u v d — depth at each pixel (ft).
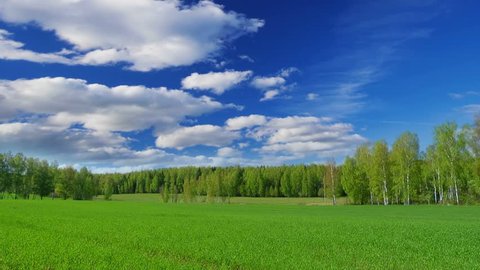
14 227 112.98
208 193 449.06
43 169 499.92
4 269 57.88
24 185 491.72
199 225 132.26
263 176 568.41
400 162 323.98
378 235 106.01
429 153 315.37
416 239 98.32
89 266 59.21
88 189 524.93
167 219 159.33
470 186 288.71
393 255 73.92
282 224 139.33
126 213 196.65
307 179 528.63
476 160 280.92
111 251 71.97
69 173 517.14
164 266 59.21
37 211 194.70
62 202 327.88
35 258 64.49
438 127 298.97
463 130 290.15
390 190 344.90
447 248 83.41
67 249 73.15
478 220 164.86
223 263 63.46
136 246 82.07
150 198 590.55
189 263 64.08
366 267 62.18
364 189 361.71
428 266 63.62
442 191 312.71
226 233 107.65
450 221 157.38
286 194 545.03
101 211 211.20
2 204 261.44
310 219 167.43
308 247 83.71
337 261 67.56
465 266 63.52
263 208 290.15
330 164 386.52
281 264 63.10
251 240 92.84
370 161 351.05
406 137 328.29
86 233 102.27
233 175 563.07
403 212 228.63
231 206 322.55
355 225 136.67
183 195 465.06
